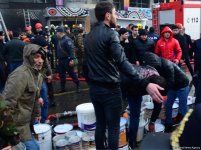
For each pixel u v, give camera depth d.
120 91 3.39
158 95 2.50
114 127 3.40
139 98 4.02
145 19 23.45
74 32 11.41
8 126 2.40
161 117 5.20
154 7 15.08
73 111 6.05
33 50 2.98
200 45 5.38
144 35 6.00
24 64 3.03
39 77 3.23
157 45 6.20
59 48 8.14
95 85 3.35
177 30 7.15
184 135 1.42
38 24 10.04
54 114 5.94
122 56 3.04
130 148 4.31
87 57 3.40
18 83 2.88
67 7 23.45
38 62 3.02
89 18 21.91
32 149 3.05
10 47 6.54
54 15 21.14
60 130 4.41
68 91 8.62
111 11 3.27
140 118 4.52
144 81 2.58
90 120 4.18
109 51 3.20
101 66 3.26
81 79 10.20
